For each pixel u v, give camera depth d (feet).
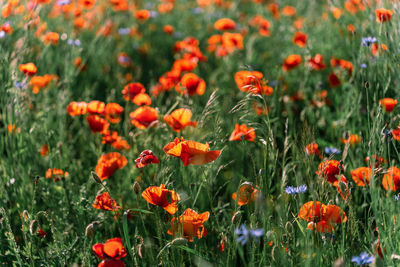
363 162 9.18
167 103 11.28
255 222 6.91
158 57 19.66
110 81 16.01
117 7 20.31
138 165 7.15
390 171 7.14
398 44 9.29
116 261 6.45
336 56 16.07
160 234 7.06
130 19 22.31
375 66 10.50
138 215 8.05
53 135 11.16
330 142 11.54
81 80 16.26
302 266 6.48
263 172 7.23
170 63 19.27
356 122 11.25
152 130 10.02
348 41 13.96
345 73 12.97
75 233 8.63
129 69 17.63
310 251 6.08
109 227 8.55
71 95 13.43
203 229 7.05
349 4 13.34
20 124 10.37
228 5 24.12
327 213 6.62
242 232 6.19
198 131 8.56
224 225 7.96
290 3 25.34
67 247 7.55
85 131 11.84
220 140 8.39
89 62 17.35
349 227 7.11
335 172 7.54
